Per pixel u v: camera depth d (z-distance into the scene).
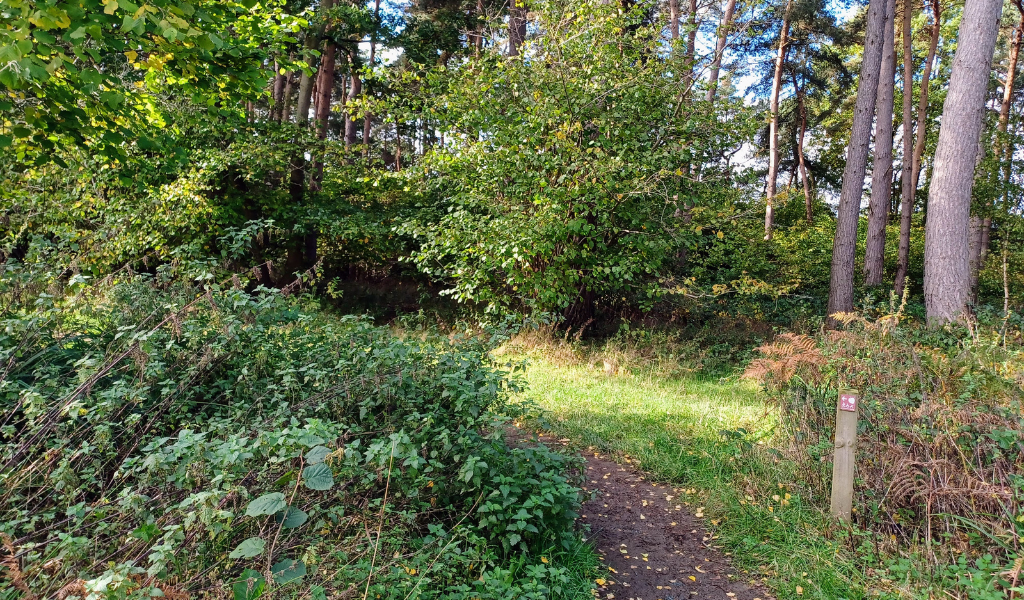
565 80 9.73
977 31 8.98
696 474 5.19
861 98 11.34
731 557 3.99
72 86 4.64
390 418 3.90
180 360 4.05
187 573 2.44
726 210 10.78
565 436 6.21
